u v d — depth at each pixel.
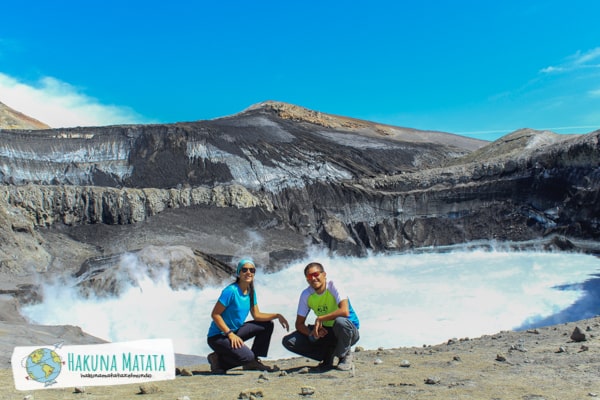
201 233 49.38
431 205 59.53
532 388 5.73
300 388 6.05
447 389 5.78
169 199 53.44
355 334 7.35
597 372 6.40
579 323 11.78
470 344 10.08
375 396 5.56
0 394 5.86
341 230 57.09
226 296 7.54
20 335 12.37
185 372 7.33
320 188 62.66
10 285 32.59
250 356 7.55
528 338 10.12
